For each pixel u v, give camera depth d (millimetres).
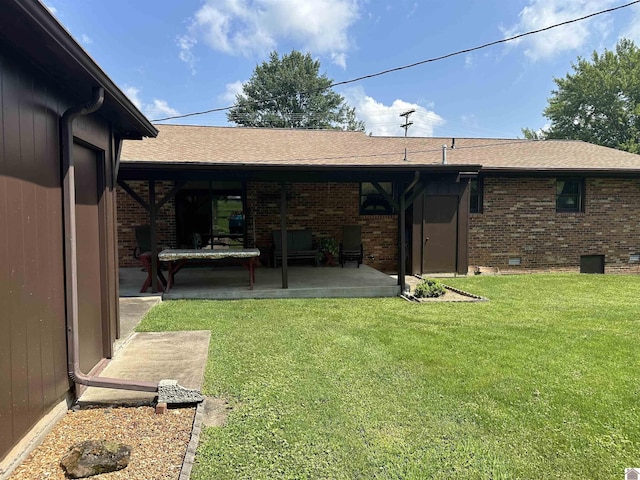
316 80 33594
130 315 5406
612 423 2748
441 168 6746
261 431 2566
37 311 2369
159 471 2090
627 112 28469
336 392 3172
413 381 3406
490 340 4562
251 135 11758
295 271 9242
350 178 7199
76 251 3117
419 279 9297
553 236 10703
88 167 3527
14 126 2139
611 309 6254
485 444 2477
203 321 5246
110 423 2600
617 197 10875
